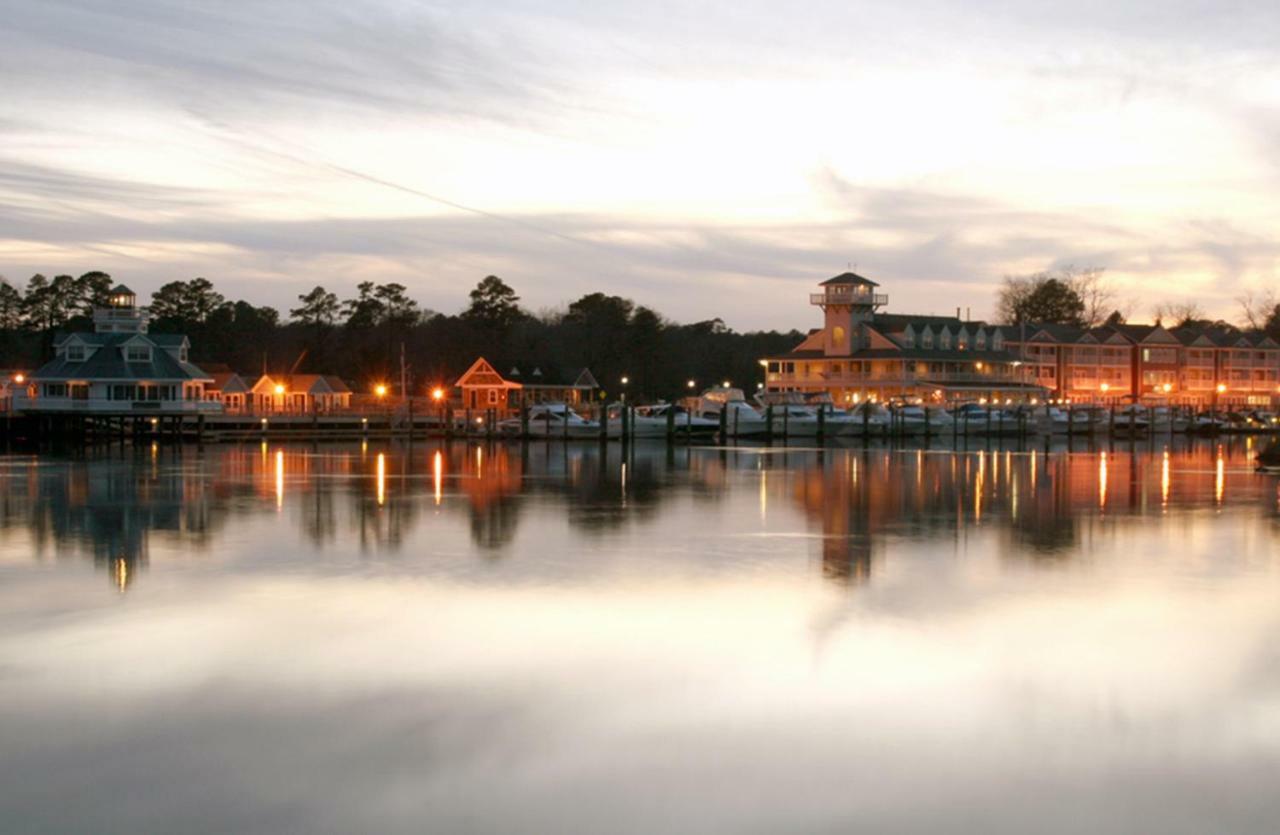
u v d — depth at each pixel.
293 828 13.69
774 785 14.77
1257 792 14.62
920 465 69.56
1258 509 42.25
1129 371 161.12
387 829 13.66
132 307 96.25
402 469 62.56
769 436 101.00
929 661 19.89
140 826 13.72
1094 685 18.64
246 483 52.12
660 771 15.16
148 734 16.36
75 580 26.66
